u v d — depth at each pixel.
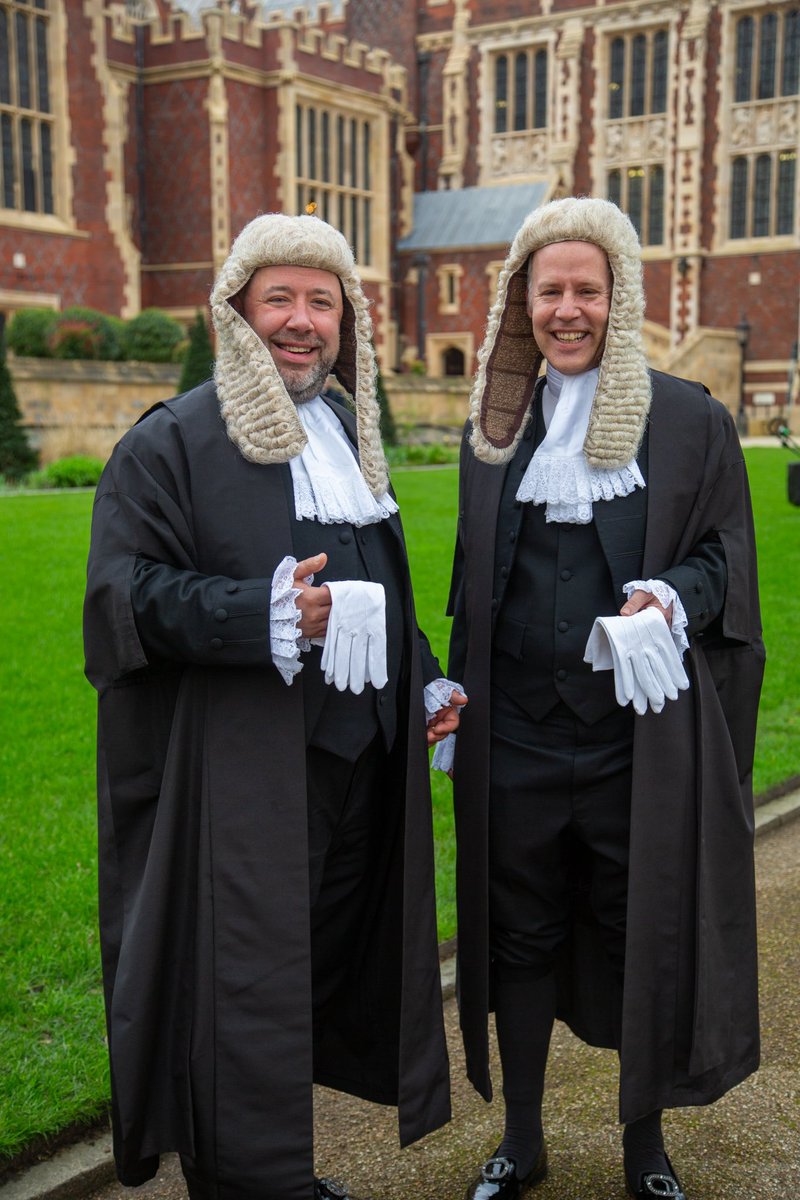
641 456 2.52
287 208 31.73
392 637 2.46
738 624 2.56
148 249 32.16
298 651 2.16
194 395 2.36
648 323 37.28
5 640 7.47
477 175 40.25
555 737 2.58
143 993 2.22
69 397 21.39
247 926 2.22
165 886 2.24
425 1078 2.45
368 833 2.54
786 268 35.47
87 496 15.57
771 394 35.97
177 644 2.17
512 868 2.63
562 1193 2.64
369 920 2.62
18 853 4.18
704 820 2.52
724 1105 2.94
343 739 2.39
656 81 37.03
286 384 2.37
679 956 2.51
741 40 35.62
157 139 31.48
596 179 38.16
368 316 2.41
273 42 31.34
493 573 2.61
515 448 2.61
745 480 2.64
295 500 2.35
